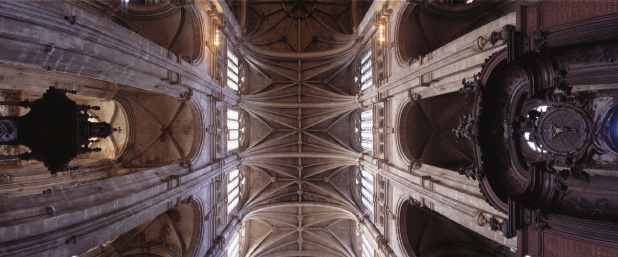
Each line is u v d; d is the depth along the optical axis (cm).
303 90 2767
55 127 830
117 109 2002
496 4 1661
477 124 885
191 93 1566
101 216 981
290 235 2894
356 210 2528
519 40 780
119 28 1046
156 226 1791
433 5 1688
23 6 718
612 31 654
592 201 720
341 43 2667
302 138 2783
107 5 1504
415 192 1537
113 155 1995
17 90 1572
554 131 773
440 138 1892
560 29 716
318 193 2798
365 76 2439
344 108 2636
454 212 1255
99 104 2036
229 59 2289
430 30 1806
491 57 857
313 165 2789
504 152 869
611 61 671
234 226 2186
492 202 873
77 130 835
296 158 2806
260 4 2755
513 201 789
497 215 1029
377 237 1991
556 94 771
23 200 862
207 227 1781
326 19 2772
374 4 1969
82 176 1689
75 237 859
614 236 652
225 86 2041
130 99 1909
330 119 2727
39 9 752
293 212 2873
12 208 810
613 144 716
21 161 1612
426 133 1877
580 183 746
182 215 1722
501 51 826
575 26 693
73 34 860
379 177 2053
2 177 1390
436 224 1931
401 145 1784
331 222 2861
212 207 1852
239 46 2355
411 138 1820
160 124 1908
